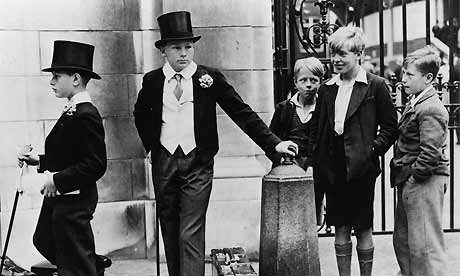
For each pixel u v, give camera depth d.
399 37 15.73
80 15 5.90
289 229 4.50
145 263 5.95
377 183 9.34
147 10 5.93
